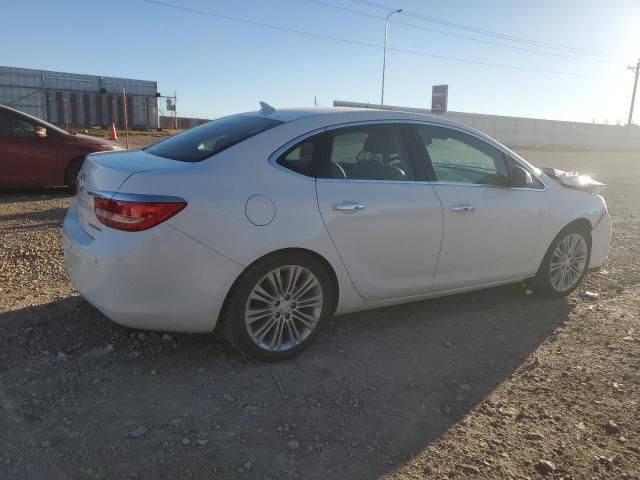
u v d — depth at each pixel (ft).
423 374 11.51
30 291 15.03
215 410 9.72
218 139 11.75
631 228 28.50
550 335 13.76
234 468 8.23
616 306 15.92
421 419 9.82
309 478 8.13
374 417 9.81
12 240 20.29
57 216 25.11
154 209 9.95
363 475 8.25
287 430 9.26
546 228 15.33
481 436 9.38
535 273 15.76
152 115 152.35
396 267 12.71
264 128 11.73
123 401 9.86
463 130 14.24
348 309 12.50
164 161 11.17
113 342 12.02
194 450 8.59
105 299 10.33
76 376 10.61
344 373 11.35
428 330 13.80
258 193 10.78
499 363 12.17
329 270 11.92
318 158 11.76
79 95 139.13
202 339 12.39
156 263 10.04
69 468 8.07
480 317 14.80
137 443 8.69
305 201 11.22
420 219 12.75
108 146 31.78
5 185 29.45
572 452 9.02
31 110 132.57
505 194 14.42
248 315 11.03
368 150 12.56
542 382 11.34
